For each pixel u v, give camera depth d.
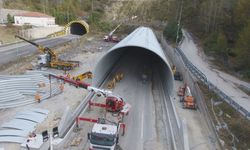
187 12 92.06
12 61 40.12
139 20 100.06
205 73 40.69
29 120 21.73
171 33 68.56
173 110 26.00
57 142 18.36
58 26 80.12
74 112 23.44
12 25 65.50
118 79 33.91
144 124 23.19
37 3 96.75
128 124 22.89
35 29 67.38
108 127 18.05
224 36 53.62
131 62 43.41
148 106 27.22
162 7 102.19
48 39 66.88
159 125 23.25
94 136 17.31
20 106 24.69
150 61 45.19
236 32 57.00
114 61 39.09
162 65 36.09
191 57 50.69
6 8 81.25
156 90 32.41
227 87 34.41
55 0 103.88
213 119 23.88
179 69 41.56
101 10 109.50
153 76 37.81
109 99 24.08
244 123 23.23
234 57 49.09
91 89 24.36
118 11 107.56
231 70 44.69
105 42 68.31
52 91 28.44
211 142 20.56
